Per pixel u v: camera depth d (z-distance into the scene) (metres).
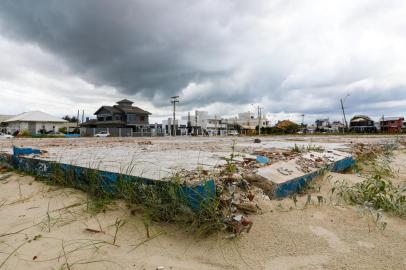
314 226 2.20
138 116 50.56
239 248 1.91
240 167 3.51
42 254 1.81
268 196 2.70
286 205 2.60
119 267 1.68
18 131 40.78
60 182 3.53
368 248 1.89
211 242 1.98
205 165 3.67
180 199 2.22
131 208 2.49
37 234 2.09
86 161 4.14
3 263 1.71
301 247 1.91
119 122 48.44
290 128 63.44
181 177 2.60
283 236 2.04
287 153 5.49
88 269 1.65
